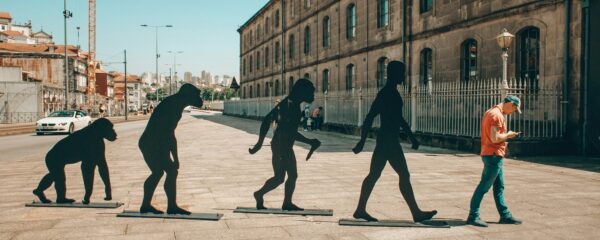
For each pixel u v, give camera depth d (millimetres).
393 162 5027
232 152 13258
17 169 9875
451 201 6227
